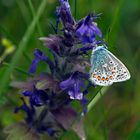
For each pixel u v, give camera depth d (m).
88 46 0.36
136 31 0.48
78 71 0.36
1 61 0.39
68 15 0.36
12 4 0.46
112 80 0.36
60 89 0.36
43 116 0.38
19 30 0.45
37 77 0.37
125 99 0.44
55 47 0.36
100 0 0.47
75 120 0.37
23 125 0.38
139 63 0.46
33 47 0.43
